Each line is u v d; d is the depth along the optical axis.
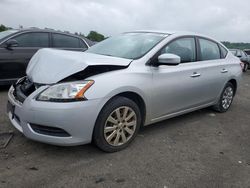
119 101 3.75
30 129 3.46
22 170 3.26
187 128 5.04
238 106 7.03
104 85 3.55
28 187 2.96
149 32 4.96
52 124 3.31
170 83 4.45
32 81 3.70
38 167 3.35
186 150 4.12
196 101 5.18
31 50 7.19
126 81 3.78
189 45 5.05
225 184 3.29
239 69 6.33
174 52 4.67
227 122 5.59
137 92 3.94
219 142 4.53
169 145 4.25
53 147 3.85
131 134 4.03
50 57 3.90
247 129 5.27
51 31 7.72
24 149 3.76
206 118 5.70
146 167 3.54
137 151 3.95
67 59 3.68
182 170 3.54
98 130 3.61
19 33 7.12
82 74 3.55
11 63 6.87
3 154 3.59
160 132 4.73
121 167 3.49
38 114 3.33
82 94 3.38
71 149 3.83
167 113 4.61
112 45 4.81
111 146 3.80
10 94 4.02
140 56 4.23
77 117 3.35
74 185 3.05
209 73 5.34
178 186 3.18
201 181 3.32
